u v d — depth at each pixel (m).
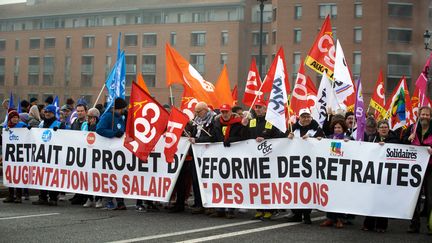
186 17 65.19
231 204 9.72
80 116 11.68
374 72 55.31
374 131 9.44
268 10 62.88
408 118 14.66
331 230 8.70
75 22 70.31
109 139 10.49
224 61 62.50
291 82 58.19
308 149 9.27
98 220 8.97
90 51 68.00
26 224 8.33
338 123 9.49
